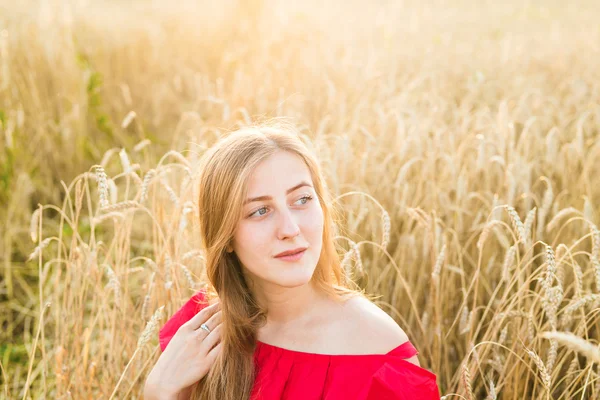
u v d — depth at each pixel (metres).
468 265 3.11
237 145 1.64
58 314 2.53
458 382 2.46
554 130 3.36
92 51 6.79
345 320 1.68
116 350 2.42
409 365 1.60
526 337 2.33
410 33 7.30
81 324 2.44
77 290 2.50
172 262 2.45
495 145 3.45
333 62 5.53
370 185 3.48
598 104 4.66
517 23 8.58
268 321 1.79
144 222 4.37
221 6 8.15
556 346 1.97
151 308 2.48
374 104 4.46
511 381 2.44
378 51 6.12
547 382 1.86
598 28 7.67
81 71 5.63
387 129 4.00
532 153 3.78
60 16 6.40
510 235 3.15
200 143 3.67
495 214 2.60
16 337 3.54
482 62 6.08
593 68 5.68
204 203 1.70
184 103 6.06
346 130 4.23
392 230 3.20
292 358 1.68
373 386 1.57
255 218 1.63
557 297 1.90
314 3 8.01
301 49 6.13
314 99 4.80
